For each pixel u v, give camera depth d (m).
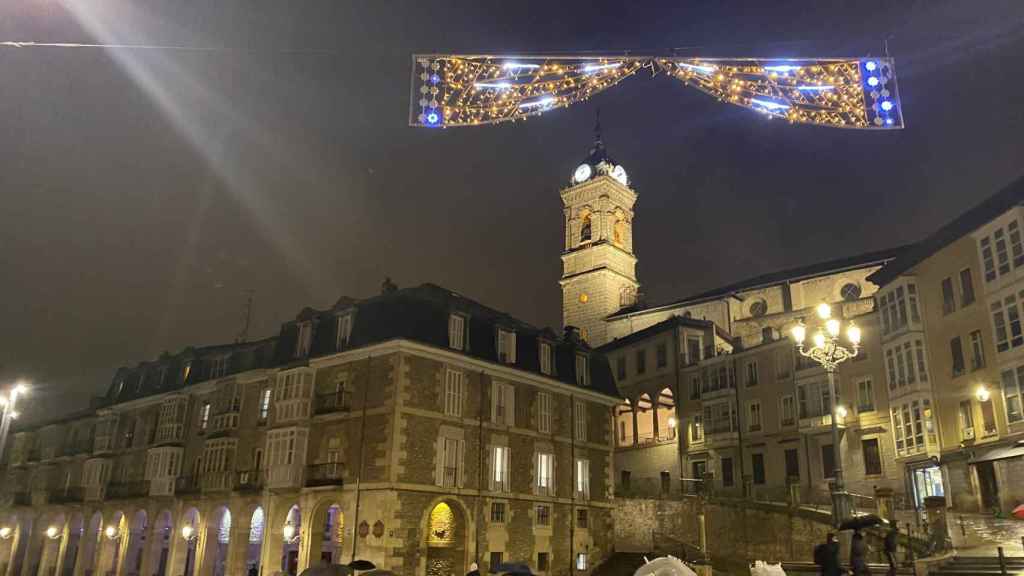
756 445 49.44
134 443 48.56
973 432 34.25
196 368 46.53
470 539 33.88
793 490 37.69
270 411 39.00
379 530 30.83
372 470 32.22
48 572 52.00
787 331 58.09
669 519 42.03
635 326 72.31
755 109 12.94
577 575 38.78
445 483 33.53
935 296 37.78
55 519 53.03
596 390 43.62
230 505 38.56
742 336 61.53
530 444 38.59
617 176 88.06
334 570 16.25
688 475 54.19
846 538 28.94
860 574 17.25
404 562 30.92
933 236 37.34
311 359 36.50
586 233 86.06
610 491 43.19
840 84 12.39
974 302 34.69
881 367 42.41
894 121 12.25
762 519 36.88
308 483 34.12
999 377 32.69
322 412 35.22
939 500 26.67
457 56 12.50
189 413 45.41
